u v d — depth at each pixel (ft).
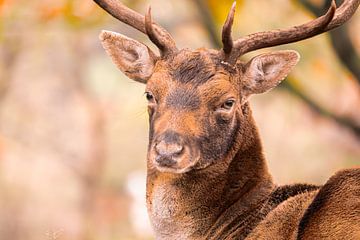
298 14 63.72
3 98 89.92
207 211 33.53
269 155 88.43
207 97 32.91
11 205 95.09
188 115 32.55
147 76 34.76
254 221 33.45
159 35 34.37
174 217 33.58
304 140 88.74
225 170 33.47
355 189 31.76
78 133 101.86
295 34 34.37
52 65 98.43
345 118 57.11
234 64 33.91
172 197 33.50
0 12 59.31
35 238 93.04
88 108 92.79
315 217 31.60
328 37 51.90
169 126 32.19
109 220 90.58
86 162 90.38
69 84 99.30
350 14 35.53
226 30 33.40
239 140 33.68
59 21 62.34
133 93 98.94
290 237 31.99
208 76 33.17
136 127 97.55
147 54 34.73
